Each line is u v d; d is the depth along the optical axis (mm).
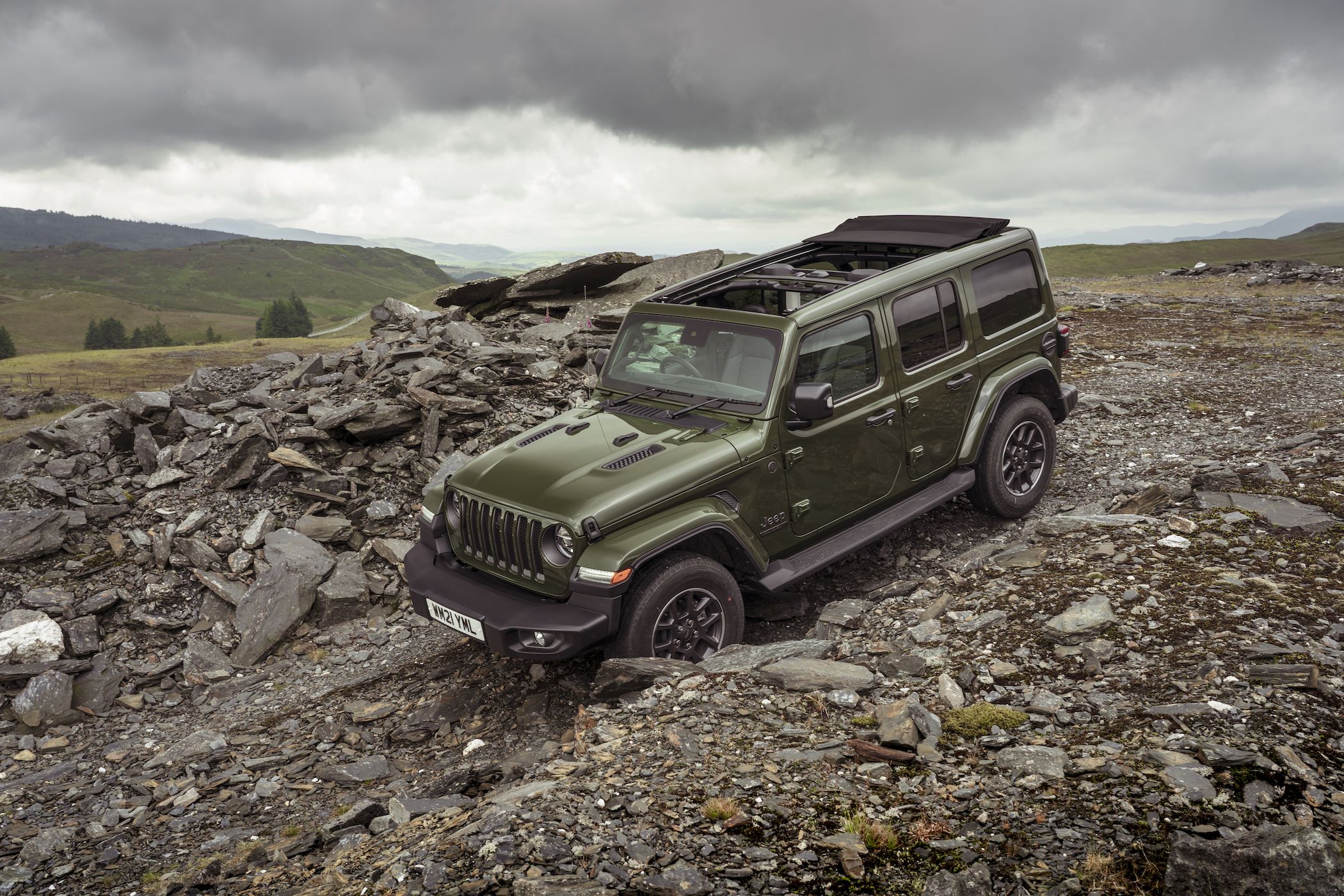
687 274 18016
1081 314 19438
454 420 9398
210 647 6949
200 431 9547
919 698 4410
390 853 3551
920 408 6340
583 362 11672
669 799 3605
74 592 7277
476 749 5164
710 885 2988
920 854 3115
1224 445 8562
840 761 3863
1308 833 2662
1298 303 20578
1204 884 2654
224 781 5113
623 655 5004
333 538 8047
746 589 5773
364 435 9031
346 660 6816
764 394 5539
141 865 4207
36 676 6281
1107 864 2908
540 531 4996
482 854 3242
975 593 5613
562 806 3590
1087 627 4742
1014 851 3053
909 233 7262
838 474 5926
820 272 6699
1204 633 4527
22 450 9141
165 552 7664
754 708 4449
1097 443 9203
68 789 5211
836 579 6727
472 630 5270
